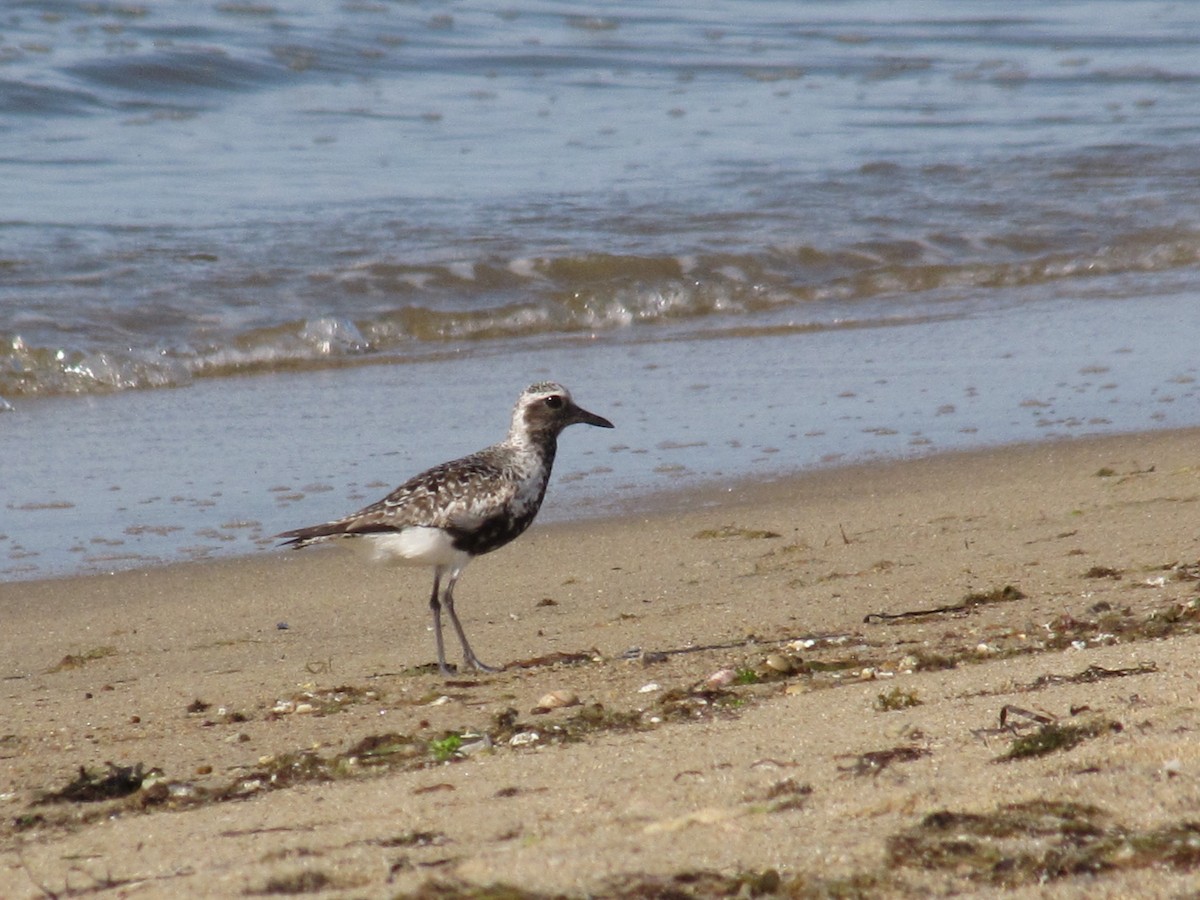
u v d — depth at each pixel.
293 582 12.24
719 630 10.21
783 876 5.28
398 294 20.73
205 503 13.97
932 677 8.09
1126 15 43.00
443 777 6.98
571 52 34.84
